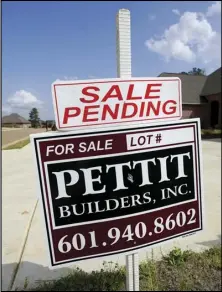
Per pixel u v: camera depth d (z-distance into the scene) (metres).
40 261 2.84
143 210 1.77
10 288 2.44
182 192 1.87
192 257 3.01
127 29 1.74
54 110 1.61
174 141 1.83
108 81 1.68
